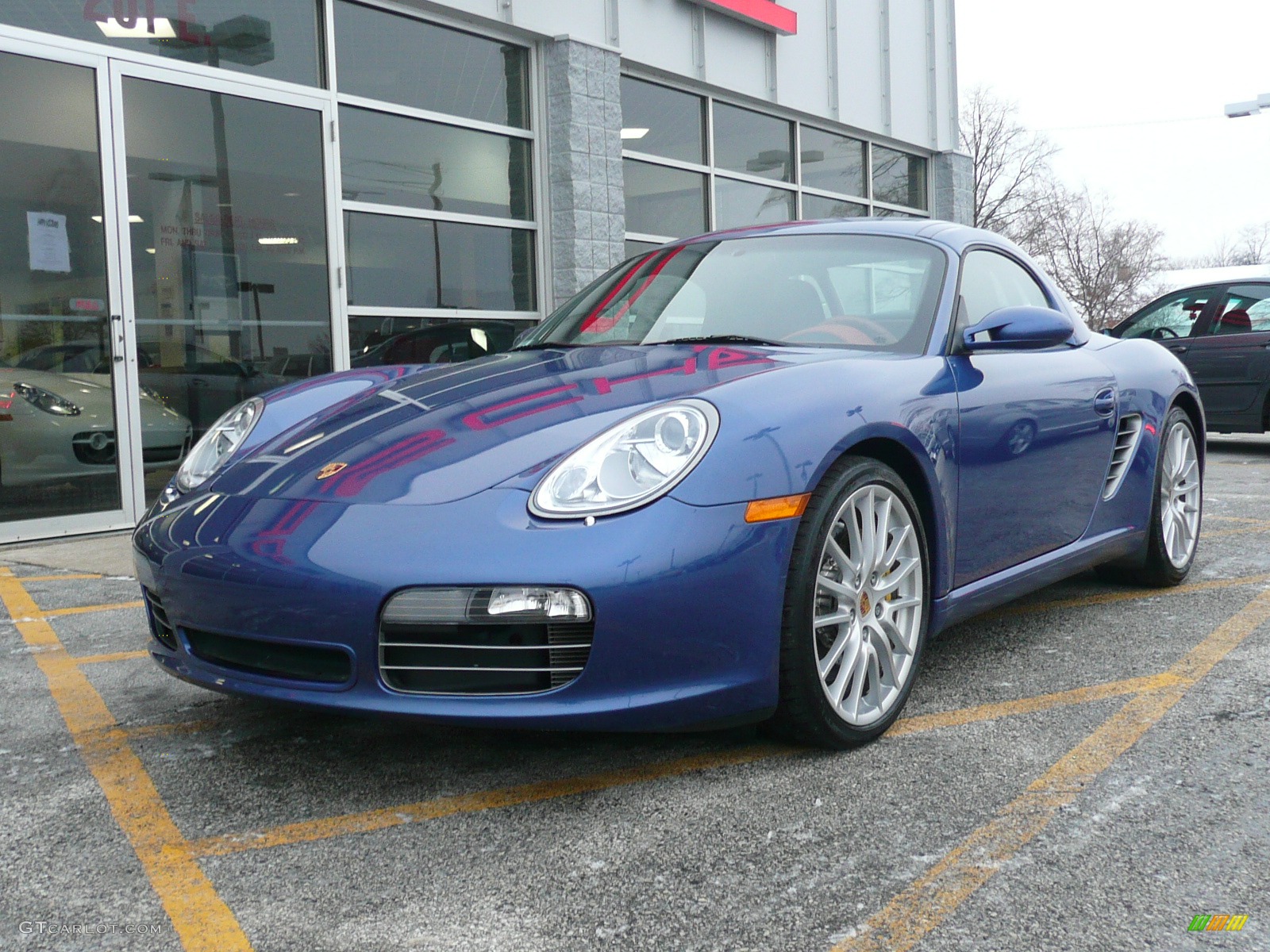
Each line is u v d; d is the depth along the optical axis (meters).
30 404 5.08
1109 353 3.49
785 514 2.04
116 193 5.33
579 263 7.46
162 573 2.17
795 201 9.88
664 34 8.25
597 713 1.89
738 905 1.62
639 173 8.27
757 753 2.24
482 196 7.20
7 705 2.68
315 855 1.82
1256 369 8.31
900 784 2.06
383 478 2.10
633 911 1.61
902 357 2.54
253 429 2.65
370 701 1.92
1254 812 1.90
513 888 1.69
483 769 2.21
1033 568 2.92
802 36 9.70
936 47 11.52
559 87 7.40
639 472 1.97
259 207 5.95
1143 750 2.21
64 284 5.17
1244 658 2.86
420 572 1.88
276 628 1.97
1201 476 3.91
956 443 2.51
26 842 1.89
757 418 2.08
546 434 2.12
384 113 6.59
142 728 2.49
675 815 1.95
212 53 5.75
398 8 6.59
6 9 4.97
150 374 5.50
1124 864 1.72
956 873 1.70
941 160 11.71
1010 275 3.23
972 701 2.56
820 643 2.21
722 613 1.97
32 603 3.86
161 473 5.57
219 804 2.05
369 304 6.55
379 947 1.52
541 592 1.86
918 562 2.40
